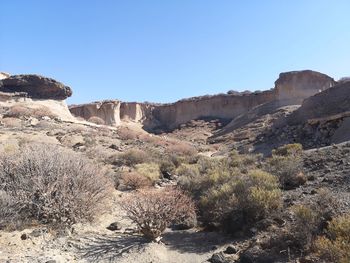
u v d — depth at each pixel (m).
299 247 6.81
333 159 13.48
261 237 7.78
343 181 10.27
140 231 8.73
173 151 30.58
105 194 10.45
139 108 92.06
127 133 38.03
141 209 8.54
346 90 33.75
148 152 25.62
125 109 89.62
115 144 29.69
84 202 9.30
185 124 82.62
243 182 10.33
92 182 9.81
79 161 10.19
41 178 9.22
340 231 6.45
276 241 7.19
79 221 9.07
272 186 10.12
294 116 36.47
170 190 10.78
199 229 9.44
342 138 25.25
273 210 8.83
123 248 7.87
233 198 9.30
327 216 7.41
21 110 41.31
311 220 7.24
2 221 8.16
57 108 54.72
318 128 29.41
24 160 9.87
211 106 86.25
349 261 5.41
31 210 8.98
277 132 34.62
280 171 12.15
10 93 53.31
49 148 11.38
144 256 7.51
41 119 40.97
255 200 8.88
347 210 7.62
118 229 9.37
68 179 9.39
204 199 10.39
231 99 84.31
